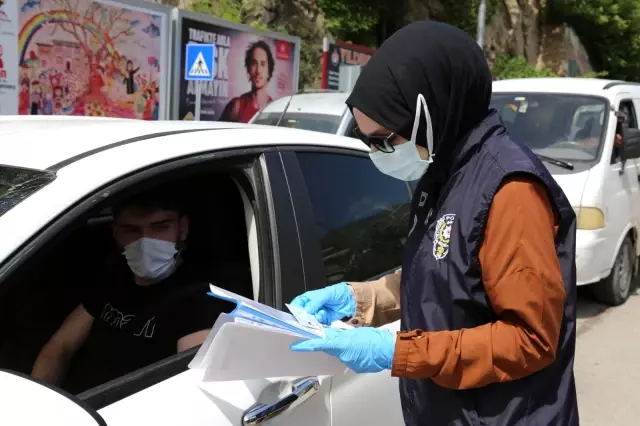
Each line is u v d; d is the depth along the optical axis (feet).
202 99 32.99
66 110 26.37
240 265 6.54
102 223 7.26
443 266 4.67
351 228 7.43
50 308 6.71
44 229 4.45
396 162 5.12
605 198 17.30
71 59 26.18
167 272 6.56
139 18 28.81
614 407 12.88
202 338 6.02
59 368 6.35
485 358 4.41
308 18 46.75
